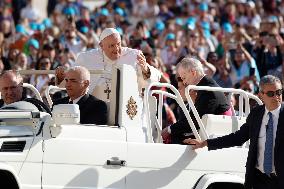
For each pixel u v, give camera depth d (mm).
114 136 24453
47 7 63188
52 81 34562
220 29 55594
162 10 63500
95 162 23906
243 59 43719
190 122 25766
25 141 23156
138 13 64188
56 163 23391
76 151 23656
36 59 45531
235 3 58875
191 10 63438
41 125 23453
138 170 24531
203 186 25188
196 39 49031
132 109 25047
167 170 24953
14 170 22844
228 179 25500
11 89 25188
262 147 25000
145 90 25375
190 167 25312
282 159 24719
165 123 34969
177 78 28250
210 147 25203
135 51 28047
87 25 53250
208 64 41500
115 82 25047
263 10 60250
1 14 60094
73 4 60844
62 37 49188
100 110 25297
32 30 56719
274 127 24906
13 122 23734
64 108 23109
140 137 24953
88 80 25531
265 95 24859
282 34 50719
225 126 26656
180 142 27094
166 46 49125
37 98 26984
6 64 43031
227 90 26641
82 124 24203
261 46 44844
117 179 24203
